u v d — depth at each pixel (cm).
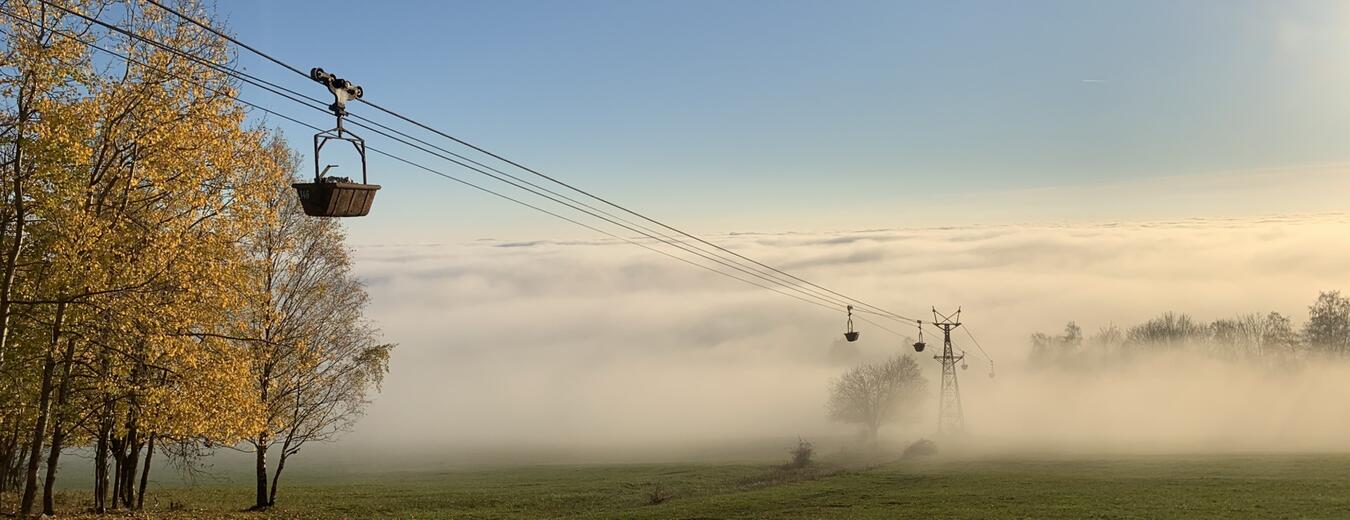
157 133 2983
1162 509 3441
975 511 3703
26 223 2912
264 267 3831
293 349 4462
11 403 3166
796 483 5866
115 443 4428
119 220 3048
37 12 2797
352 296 4994
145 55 3050
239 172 3403
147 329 3052
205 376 3253
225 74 3219
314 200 2023
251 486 7988
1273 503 3428
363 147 2105
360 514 5300
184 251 3095
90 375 3288
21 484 4581
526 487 7400
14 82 2745
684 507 4700
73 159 2773
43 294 3023
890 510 3919
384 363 5038
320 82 2039
